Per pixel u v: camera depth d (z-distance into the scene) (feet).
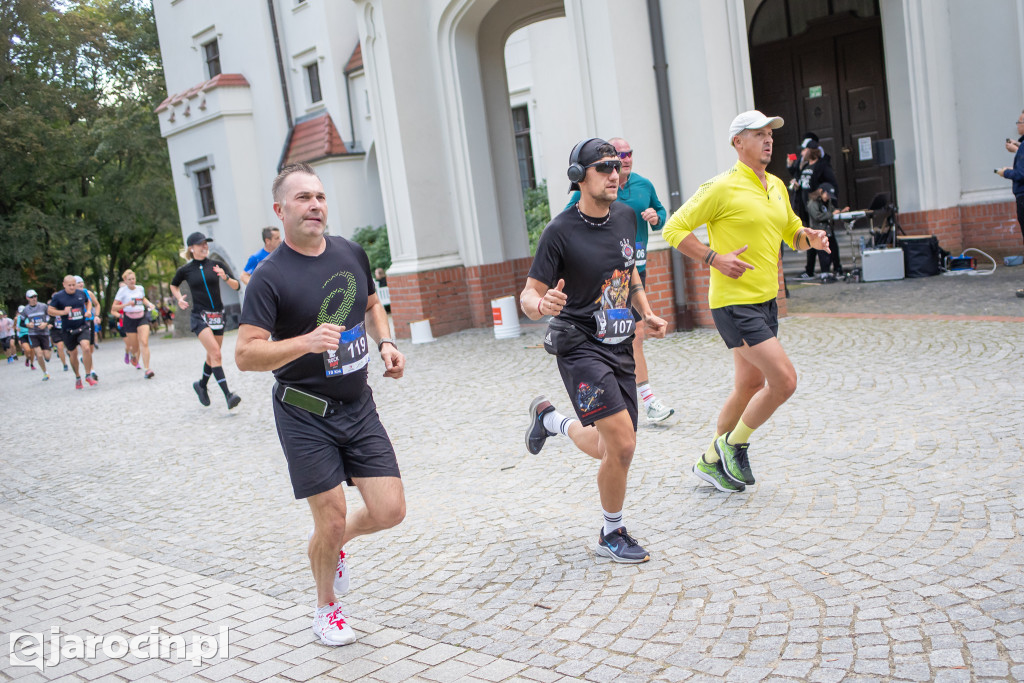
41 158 100.73
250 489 19.84
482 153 43.75
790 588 10.95
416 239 42.78
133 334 48.06
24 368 68.59
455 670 10.00
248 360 9.98
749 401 14.89
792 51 50.42
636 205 21.50
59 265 102.89
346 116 75.92
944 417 17.49
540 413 14.30
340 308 10.77
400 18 42.01
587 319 12.46
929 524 12.30
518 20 44.16
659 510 14.56
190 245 30.40
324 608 11.29
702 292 32.94
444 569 13.30
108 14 113.50
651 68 33.04
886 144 38.06
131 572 15.05
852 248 39.96
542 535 14.21
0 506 21.09
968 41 38.01
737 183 14.23
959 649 8.96
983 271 36.32
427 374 32.19
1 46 99.91
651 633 10.28
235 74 81.66
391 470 11.10
